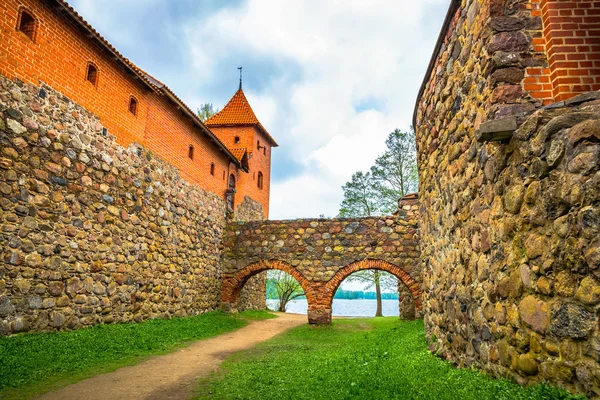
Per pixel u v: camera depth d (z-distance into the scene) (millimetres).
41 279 9016
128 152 12695
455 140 6023
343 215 31406
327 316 17359
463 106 5594
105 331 10211
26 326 8547
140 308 12812
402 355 8008
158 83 14547
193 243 16828
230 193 22344
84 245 10453
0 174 8172
